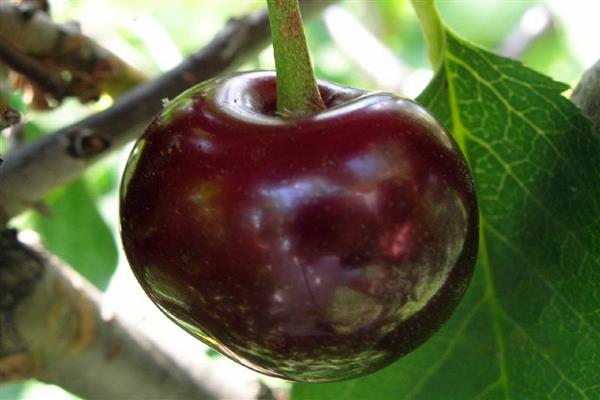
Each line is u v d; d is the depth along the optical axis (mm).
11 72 160
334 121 119
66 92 160
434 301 122
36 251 148
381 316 120
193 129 120
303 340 120
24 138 164
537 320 143
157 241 120
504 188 141
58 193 186
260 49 159
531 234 141
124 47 177
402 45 304
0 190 148
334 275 117
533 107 138
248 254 117
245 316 119
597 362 141
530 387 144
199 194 118
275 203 117
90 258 188
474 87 140
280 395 175
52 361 151
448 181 120
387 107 121
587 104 140
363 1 279
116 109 153
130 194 121
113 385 155
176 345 161
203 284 119
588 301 140
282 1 121
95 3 176
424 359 146
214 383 163
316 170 117
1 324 146
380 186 118
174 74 155
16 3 156
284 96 122
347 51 242
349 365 123
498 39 334
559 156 137
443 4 337
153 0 181
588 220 137
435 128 122
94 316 152
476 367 145
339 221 117
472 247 124
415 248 119
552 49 267
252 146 118
